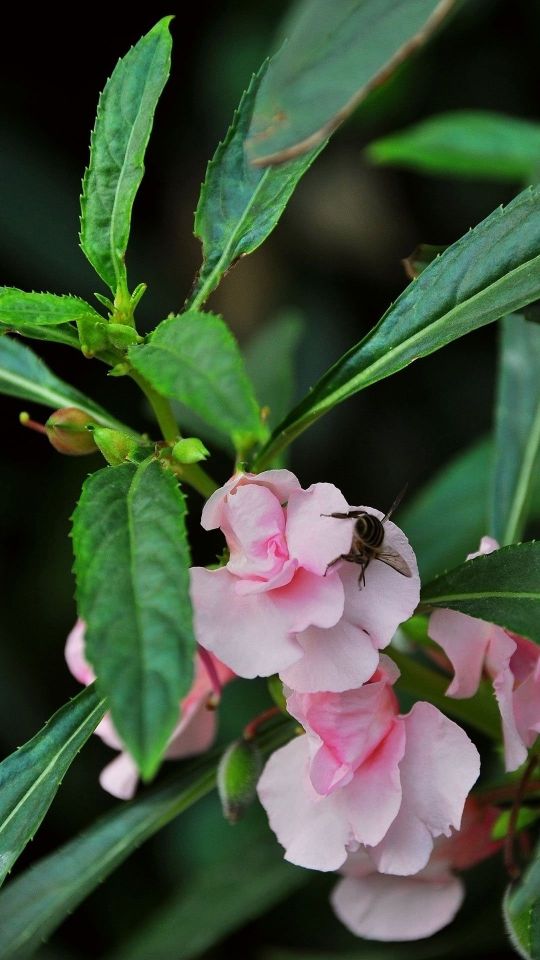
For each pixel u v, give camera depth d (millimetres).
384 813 551
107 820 611
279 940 842
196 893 674
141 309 1115
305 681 538
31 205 1081
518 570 553
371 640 540
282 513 542
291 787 563
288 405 739
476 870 762
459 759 554
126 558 513
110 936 924
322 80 497
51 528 1030
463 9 1032
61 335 583
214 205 589
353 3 499
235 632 534
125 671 496
